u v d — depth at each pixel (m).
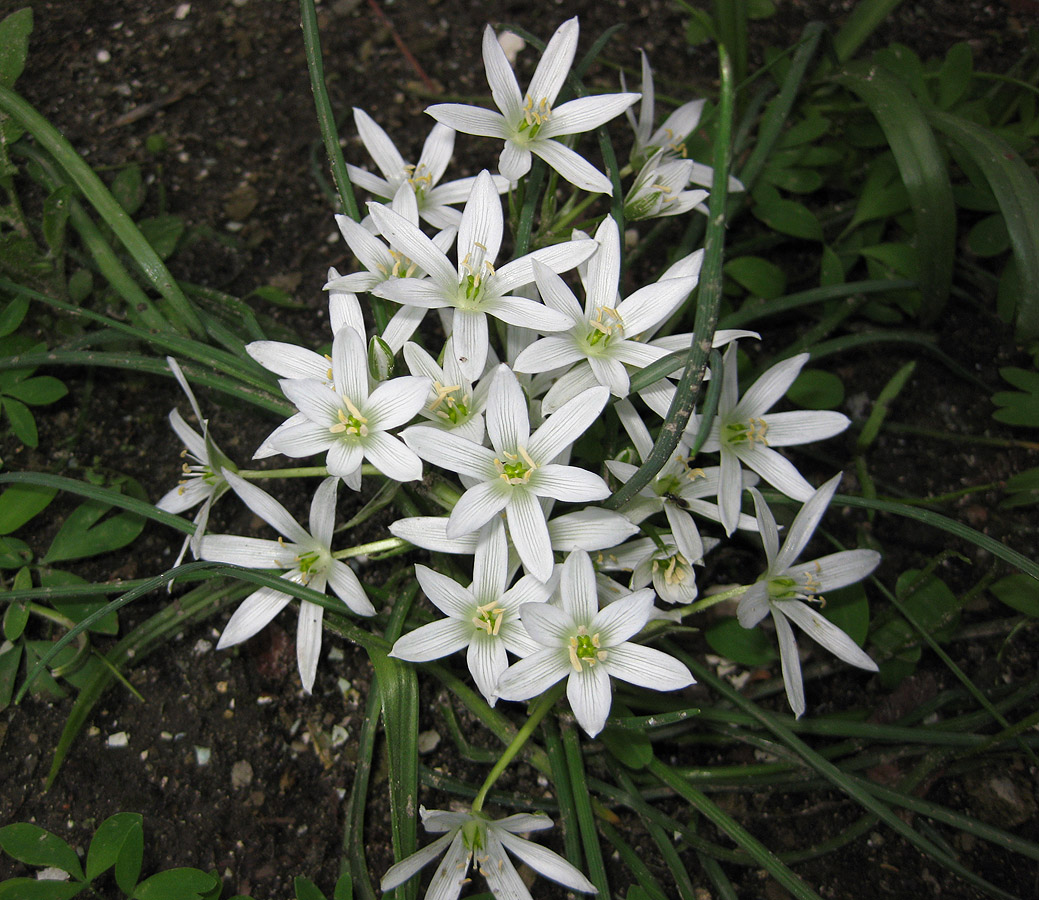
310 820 0.22
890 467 0.28
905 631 0.24
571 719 0.21
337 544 0.25
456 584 0.17
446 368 0.18
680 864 0.21
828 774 0.20
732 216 0.28
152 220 0.27
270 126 0.31
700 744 0.23
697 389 0.16
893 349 0.30
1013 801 0.23
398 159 0.23
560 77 0.21
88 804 0.21
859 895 0.22
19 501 0.23
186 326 0.24
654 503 0.19
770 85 0.29
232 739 0.22
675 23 0.34
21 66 0.24
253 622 0.19
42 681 0.22
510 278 0.18
